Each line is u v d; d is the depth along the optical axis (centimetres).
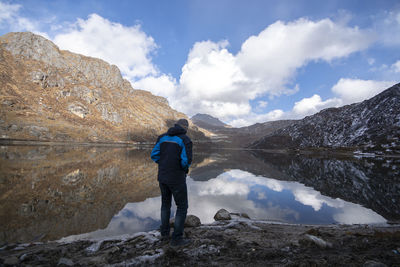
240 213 702
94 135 10738
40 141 7388
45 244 383
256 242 356
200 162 3328
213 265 253
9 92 10181
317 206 855
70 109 12362
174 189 336
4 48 13700
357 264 237
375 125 10500
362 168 2722
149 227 541
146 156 3794
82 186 1038
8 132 7306
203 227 509
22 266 257
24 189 908
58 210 662
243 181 1483
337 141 11812
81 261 278
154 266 257
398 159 5153
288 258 272
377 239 346
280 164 3269
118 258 298
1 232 480
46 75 13338
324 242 321
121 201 810
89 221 578
